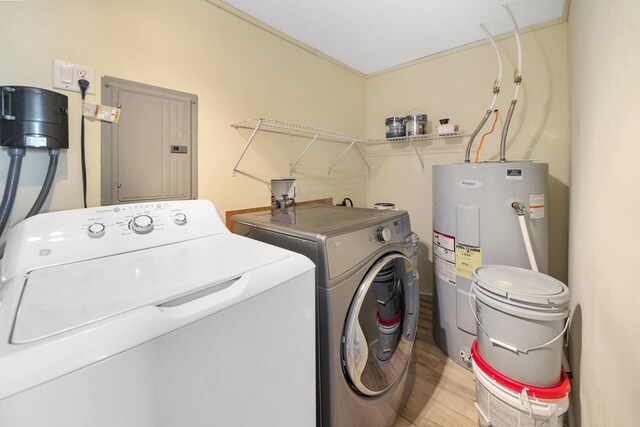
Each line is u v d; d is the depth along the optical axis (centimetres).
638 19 59
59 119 107
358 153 282
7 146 98
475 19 188
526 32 200
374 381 119
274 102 196
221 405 61
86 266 79
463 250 165
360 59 251
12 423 38
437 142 248
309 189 229
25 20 103
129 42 128
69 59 113
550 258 196
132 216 100
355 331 103
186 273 72
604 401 77
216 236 114
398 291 144
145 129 135
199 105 155
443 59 238
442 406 139
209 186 161
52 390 41
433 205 189
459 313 169
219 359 61
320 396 99
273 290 73
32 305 55
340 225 113
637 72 60
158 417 51
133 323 50
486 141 220
